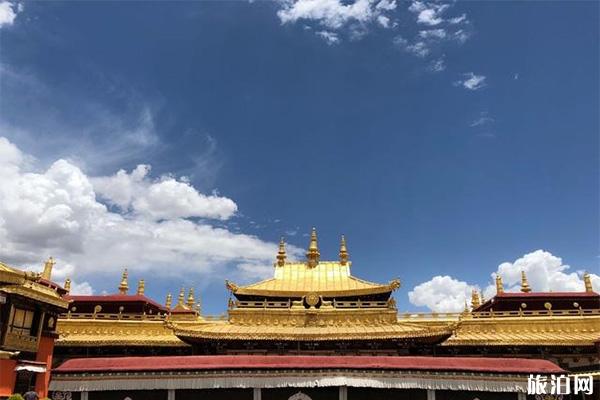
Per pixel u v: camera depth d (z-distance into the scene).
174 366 27.09
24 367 25.39
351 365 27.00
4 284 25.94
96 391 26.97
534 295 43.12
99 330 37.88
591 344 34.53
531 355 35.44
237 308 36.97
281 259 45.75
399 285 39.66
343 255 45.91
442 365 27.12
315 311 36.44
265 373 26.80
